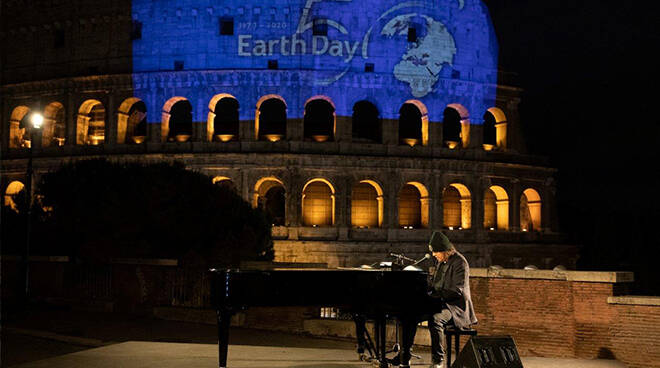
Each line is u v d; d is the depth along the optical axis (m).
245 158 76.25
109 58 81.75
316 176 76.81
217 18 79.00
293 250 74.69
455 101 82.00
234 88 77.88
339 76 78.00
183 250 58.66
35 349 25.33
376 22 79.56
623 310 22.62
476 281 26.38
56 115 88.38
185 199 59.50
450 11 82.44
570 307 23.97
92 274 39.72
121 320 34.56
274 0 78.38
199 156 76.56
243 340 28.94
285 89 77.56
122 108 80.56
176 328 32.09
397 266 21.45
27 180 41.81
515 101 85.69
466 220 81.56
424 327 27.78
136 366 19.94
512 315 25.44
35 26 85.12
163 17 80.06
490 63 85.00
